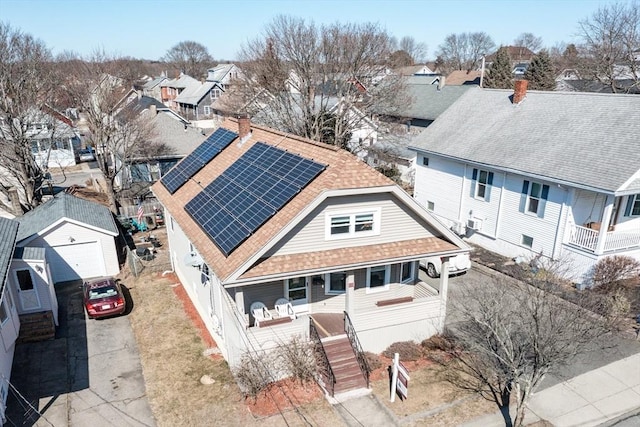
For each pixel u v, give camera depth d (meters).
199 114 70.25
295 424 13.06
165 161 36.78
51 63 34.09
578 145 21.97
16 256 17.72
